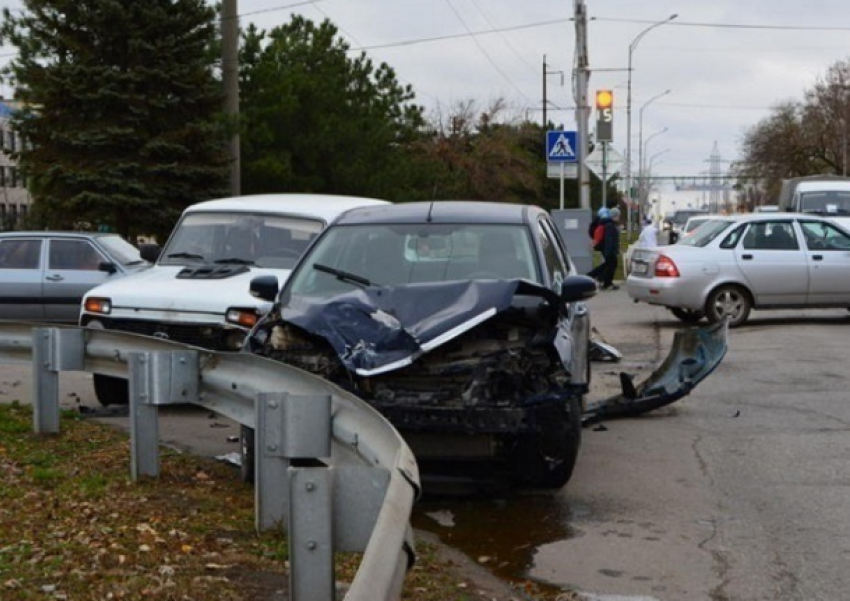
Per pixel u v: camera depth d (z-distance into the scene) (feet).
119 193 86.58
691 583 19.42
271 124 102.27
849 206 96.78
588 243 82.79
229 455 28.71
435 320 23.67
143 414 25.17
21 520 21.61
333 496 14.83
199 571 18.85
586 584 19.45
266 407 21.03
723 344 35.22
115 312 34.78
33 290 55.83
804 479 26.58
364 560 11.80
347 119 109.40
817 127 248.52
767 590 18.98
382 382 23.54
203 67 90.17
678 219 193.88
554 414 23.54
